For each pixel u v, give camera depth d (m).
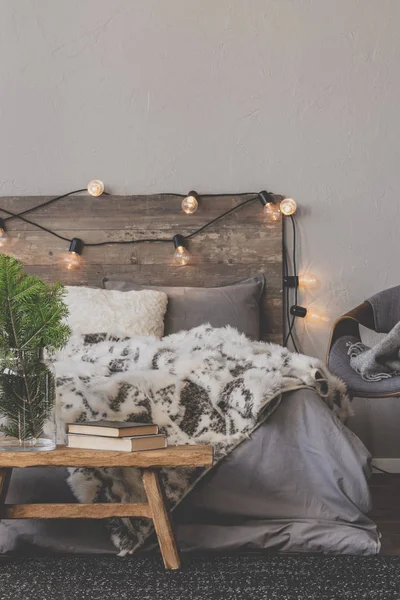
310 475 2.37
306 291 4.07
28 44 4.19
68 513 2.05
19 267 2.13
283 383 2.42
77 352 3.02
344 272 4.08
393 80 4.12
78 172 4.16
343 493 2.34
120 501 2.29
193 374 2.43
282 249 4.07
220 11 4.16
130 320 3.49
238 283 4.03
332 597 1.83
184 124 4.14
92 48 4.17
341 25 4.14
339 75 4.13
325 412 2.42
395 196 4.10
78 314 3.46
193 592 1.87
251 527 2.35
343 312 4.07
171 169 4.14
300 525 2.33
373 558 2.25
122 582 1.96
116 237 4.10
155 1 4.17
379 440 4.02
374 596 1.84
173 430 2.35
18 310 2.08
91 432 2.04
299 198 4.11
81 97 4.17
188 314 3.73
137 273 4.08
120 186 4.15
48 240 4.12
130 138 4.16
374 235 4.09
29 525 2.28
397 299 3.71
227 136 4.14
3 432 2.04
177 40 4.17
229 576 2.02
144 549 2.29
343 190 4.11
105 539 2.29
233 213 4.09
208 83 4.15
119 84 4.17
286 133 4.13
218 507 2.36
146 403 2.36
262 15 4.16
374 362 3.22
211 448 2.07
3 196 4.16
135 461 1.97
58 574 2.04
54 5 4.18
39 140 4.18
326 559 2.24
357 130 4.12
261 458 2.36
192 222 4.09
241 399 2.37
